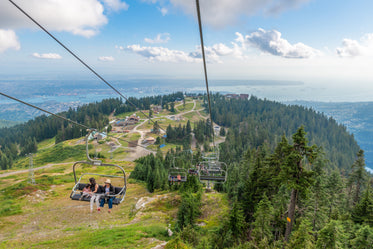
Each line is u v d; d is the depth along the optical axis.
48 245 32.75
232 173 63.75
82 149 157.38
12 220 47.38
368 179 46.81
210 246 29.14
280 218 33.28
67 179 82.69
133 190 75.12
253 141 181.38
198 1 4.90
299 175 27.39
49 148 176.12
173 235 30.53
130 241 28.78
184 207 38.44
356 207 38.94
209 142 190.00
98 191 12.98
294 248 23.22
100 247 28.27
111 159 137.00
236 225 31.75
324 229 23.56
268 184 40.09
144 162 100.19
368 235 26.05
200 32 5.92
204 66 7.45
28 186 66.31
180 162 93.12
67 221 47.09
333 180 43.97
